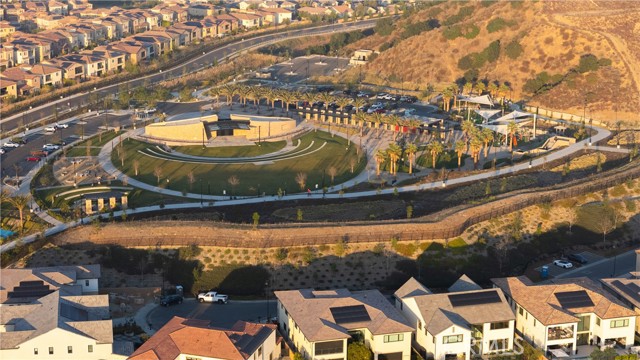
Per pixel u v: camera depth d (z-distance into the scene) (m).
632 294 169.50
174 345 146.38
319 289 189.50
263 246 198.50
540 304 163.88
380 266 197.12
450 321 156.12
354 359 152.50
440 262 199.50
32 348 147.62
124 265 194.50
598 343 162.38
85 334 149.50
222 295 182.88
